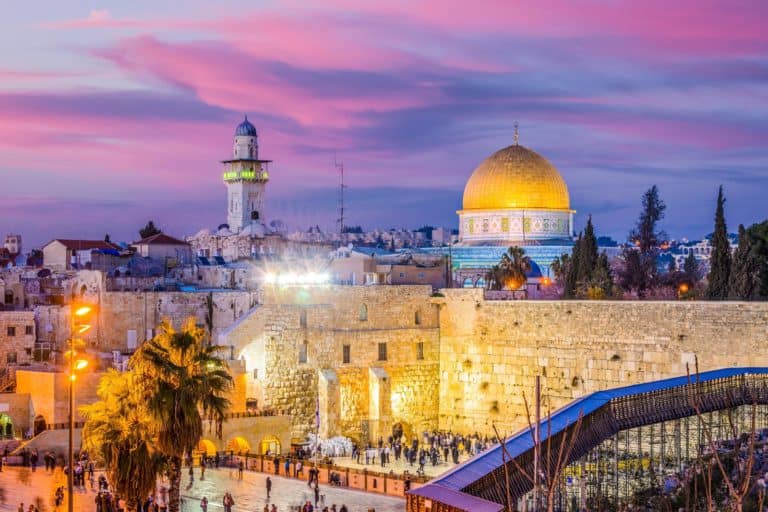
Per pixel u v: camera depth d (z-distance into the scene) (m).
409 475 104.44
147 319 137.38
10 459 106.19
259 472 107.12
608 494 87.38
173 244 197.25
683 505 77.94
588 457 87.25
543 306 126.56
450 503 64.75
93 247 196.88
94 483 96.62
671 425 99.06
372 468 114.31
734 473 73.19
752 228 141.12
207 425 114.38
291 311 127.69
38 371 118.00
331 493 96.94
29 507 81.81
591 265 161.25
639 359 118.38
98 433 73.06
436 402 136.75
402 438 134.88
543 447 75.44
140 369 71.88
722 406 92.31
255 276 169.25
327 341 130.00
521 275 194.38
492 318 131.38
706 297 135.00
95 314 134.88
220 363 76.75
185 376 72.19
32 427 117.56
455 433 134.62
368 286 133.25
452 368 135.75
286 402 126.81
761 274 135.88
